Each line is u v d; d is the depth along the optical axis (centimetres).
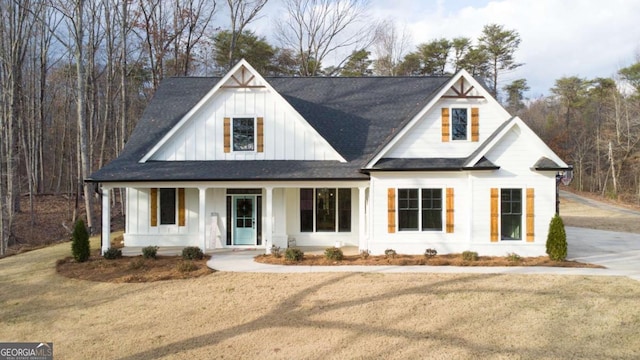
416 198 1529
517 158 1462
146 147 1744
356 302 1012
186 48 3334
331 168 1603
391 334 845
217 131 1689
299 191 1780
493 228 1466
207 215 1739
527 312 945
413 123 1557
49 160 4462
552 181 1456
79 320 952
